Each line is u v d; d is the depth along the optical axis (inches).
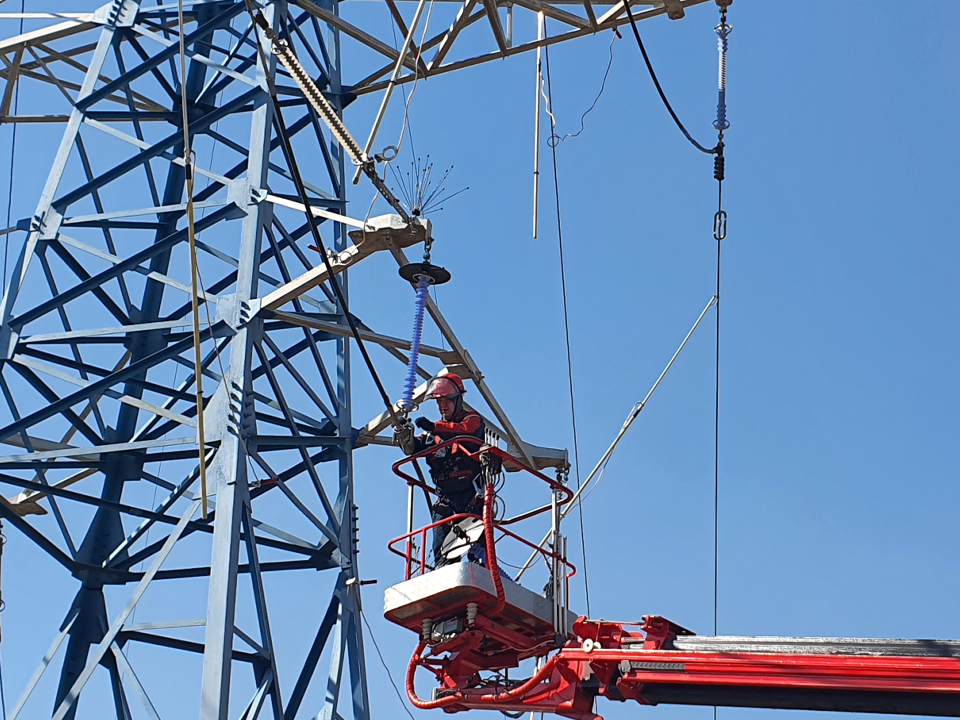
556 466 993.5
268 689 902.4
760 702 773.3
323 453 1065.5
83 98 1110.4
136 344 1109.1
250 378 979.9
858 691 749.9
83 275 1069.8
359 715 983.0
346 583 1015.6
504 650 830.5
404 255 868.0
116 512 1051.3
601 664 794.2
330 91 1209.4
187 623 895.1
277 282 1107.9
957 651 742.5
